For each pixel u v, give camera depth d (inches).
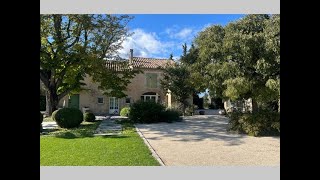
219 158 363.9
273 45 506.9
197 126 746.8
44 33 811.4
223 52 625.9
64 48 819.4
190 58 1252.5
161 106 884.6
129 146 434.6
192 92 1259.8
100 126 757.9
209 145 454.9
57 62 815.1
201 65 952.3
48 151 400.8
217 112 1480.1
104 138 522.6
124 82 933.8
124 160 345.7
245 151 407.2
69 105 1358.3
